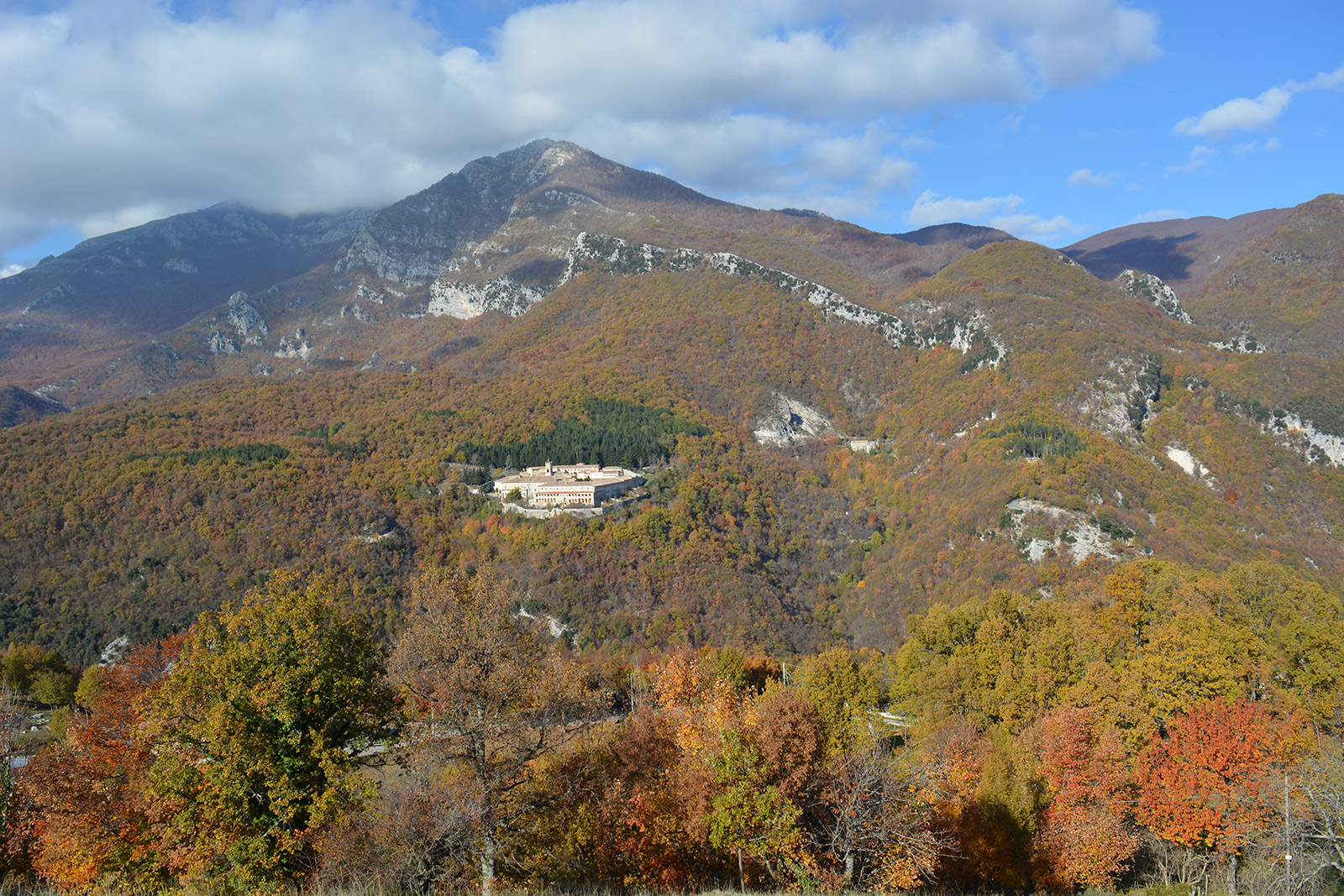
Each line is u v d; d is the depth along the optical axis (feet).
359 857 84.53
